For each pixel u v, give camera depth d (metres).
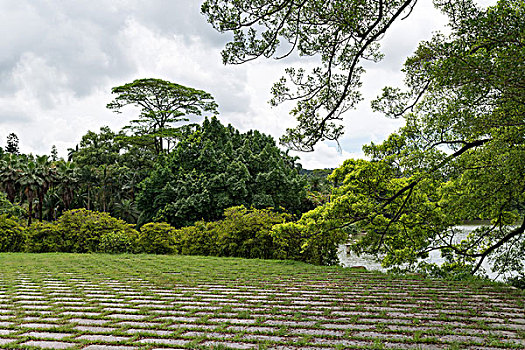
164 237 17.69
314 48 5.04
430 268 10.80
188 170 29.61
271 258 14.98
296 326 5.47
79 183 39.06
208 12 4.66
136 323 5.80
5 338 5.15
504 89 5.04
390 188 10.94
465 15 5.20
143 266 12.53
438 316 5.95
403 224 11.44
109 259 14.57
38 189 34.44
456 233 12.21
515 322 5.57
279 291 8.24
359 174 10.70
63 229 18.66
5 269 12.25
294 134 5.42
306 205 31.77
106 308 6.83
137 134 43.28
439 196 10.80
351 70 5.05
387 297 7.48
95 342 4.89
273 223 15.54
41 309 6.80
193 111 45.12
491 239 11.11
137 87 41.34
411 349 4.43
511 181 7.86
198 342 4.81
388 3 4.75
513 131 6.86
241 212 16.23
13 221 19.17
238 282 9.45
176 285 9.14
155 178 28.98
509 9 4.57
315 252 13.70
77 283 9.60
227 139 32.19
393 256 11.52
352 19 4.73
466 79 4.84
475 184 8.53
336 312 6.31
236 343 4.77
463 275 10.02
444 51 5.00
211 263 13.09
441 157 8.02
